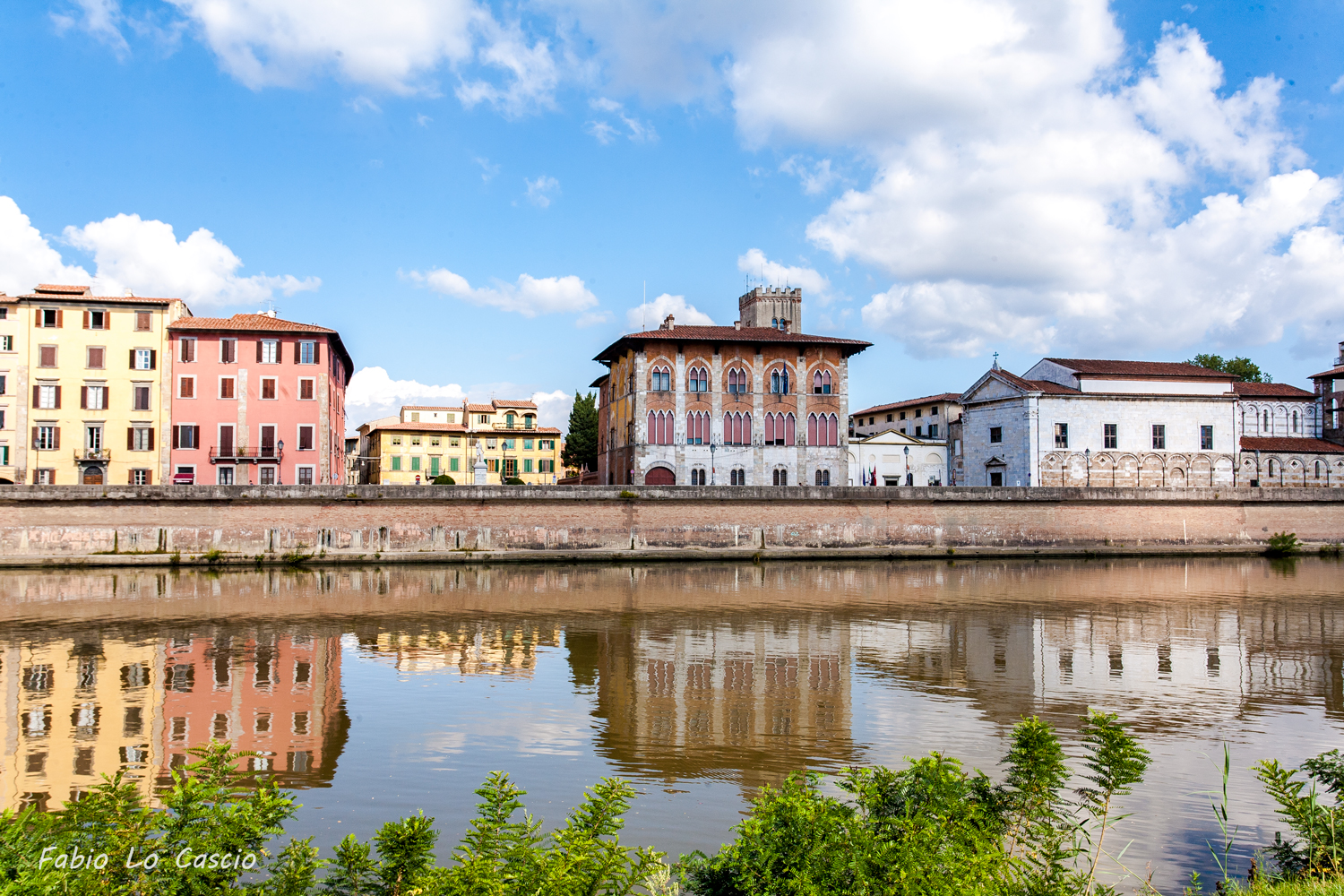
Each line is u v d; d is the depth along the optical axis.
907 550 61.12
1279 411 86.75
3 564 50.44
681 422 69.56
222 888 7.90
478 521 56.41
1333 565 59.03
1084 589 44.44
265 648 28.23
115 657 26.86
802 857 8.41
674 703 21.50
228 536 53.31
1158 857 12.66
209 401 67.19
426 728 19.33
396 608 36.56
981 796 10.12
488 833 8.85
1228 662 26.53
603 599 39.50
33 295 65.25
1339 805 11.49
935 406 89.62
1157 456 75.19
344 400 85.19
